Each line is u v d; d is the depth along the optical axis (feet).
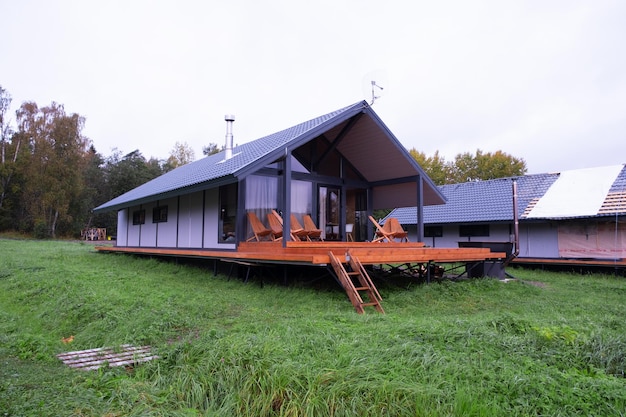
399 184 41.55
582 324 18.28
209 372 12.51
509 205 58.34
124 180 133.28
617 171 57.21
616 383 10.89
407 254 28.43
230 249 33.50
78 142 115.44
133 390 11.84
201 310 21.30
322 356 12.80
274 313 21.02
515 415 9.55
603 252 48.44
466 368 11.60
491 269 36.11
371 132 35.81
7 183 108.78
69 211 116.16
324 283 28.71
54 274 32.30
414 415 9.65
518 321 17.43
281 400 10.62
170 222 43.45
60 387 12.03
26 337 17.33
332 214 39.55
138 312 20.62
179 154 168.66
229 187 34.09
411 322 17.44
